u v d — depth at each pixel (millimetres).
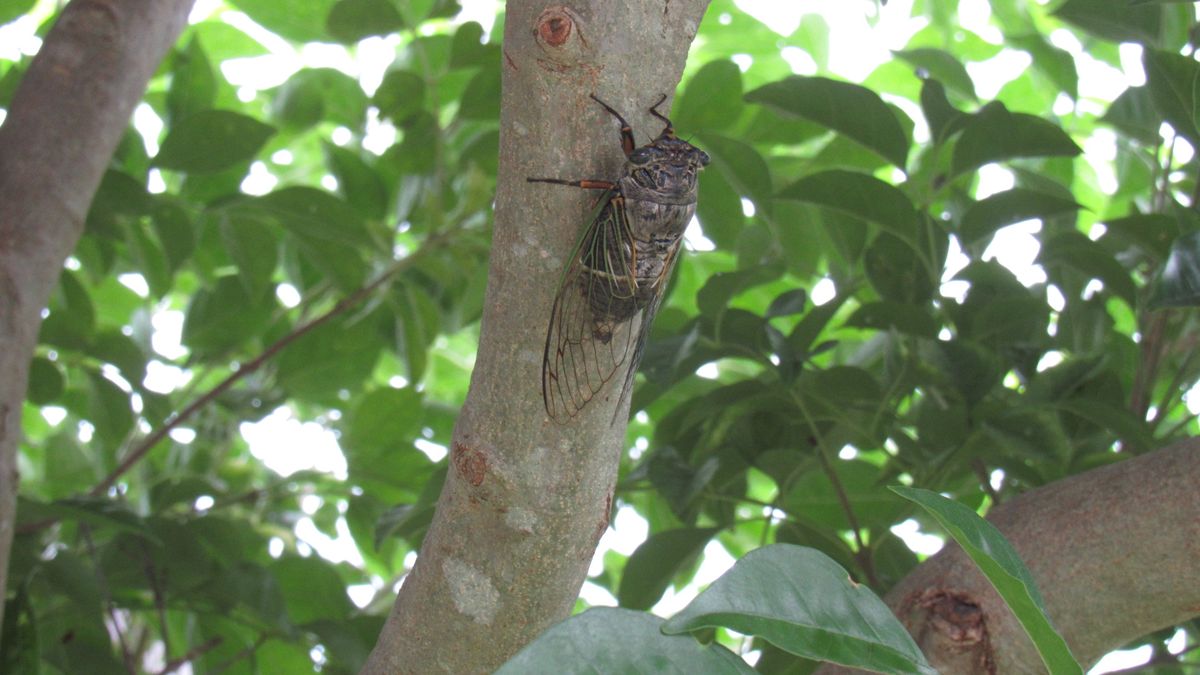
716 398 578
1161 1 506
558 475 407
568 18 387
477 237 694
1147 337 582
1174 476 444
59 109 527
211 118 620
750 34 905
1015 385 708
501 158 404
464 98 674
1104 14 577
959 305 588
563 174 399
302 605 680
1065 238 573
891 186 554
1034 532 457
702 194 627
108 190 622
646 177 421
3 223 504
